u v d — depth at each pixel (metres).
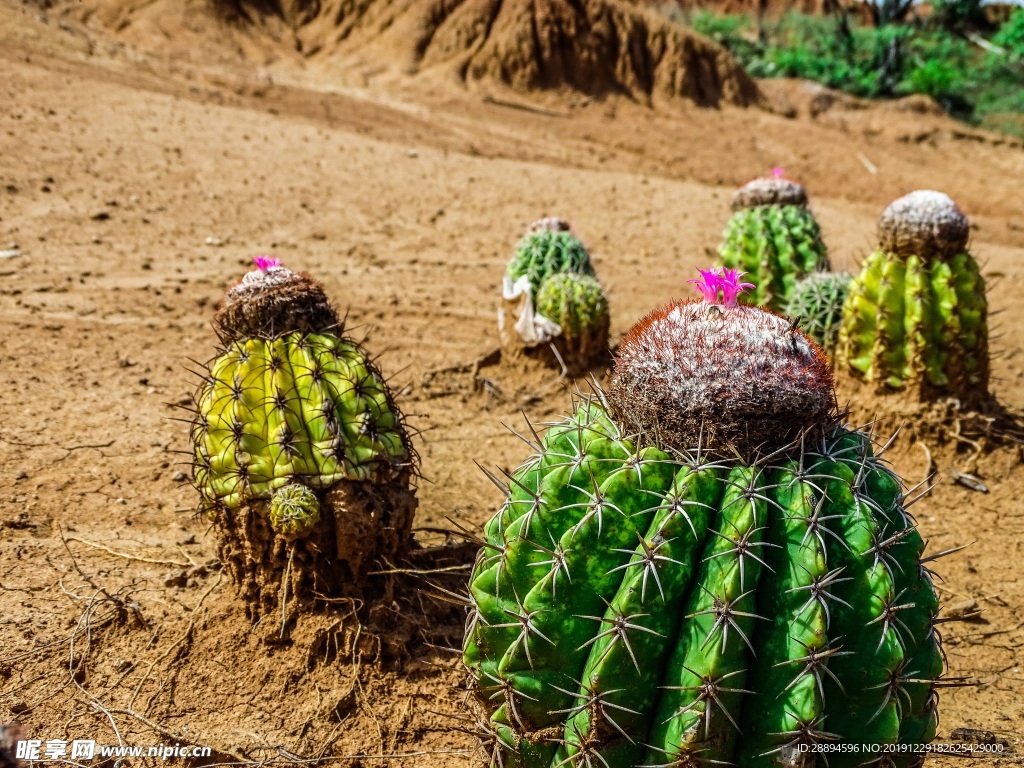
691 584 2.36
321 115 16.98
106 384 6.19
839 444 2.58
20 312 7.20
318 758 3.28
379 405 3.75
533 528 2.51
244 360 3.52
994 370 7.75
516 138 18.77
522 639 2.48
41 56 15.58
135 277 8.40
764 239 7.16
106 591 3.98
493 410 6.52
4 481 4.80
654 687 2.37
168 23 20.03
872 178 20.34
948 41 34.00
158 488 4.98
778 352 2.53
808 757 2.31
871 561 2.38
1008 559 4.92
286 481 3.53
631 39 23.72
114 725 3.34
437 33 22.69
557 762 2.52
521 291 6.90
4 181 10.12
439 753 3.36
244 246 9.78
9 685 3.48
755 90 25.64
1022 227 17.03
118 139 12.39
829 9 38.31
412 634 3.80
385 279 9.38
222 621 3.81
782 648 2.31
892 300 5.78
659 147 19.95
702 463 2.42
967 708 3.80
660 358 2.54
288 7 23.00
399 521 3.79
